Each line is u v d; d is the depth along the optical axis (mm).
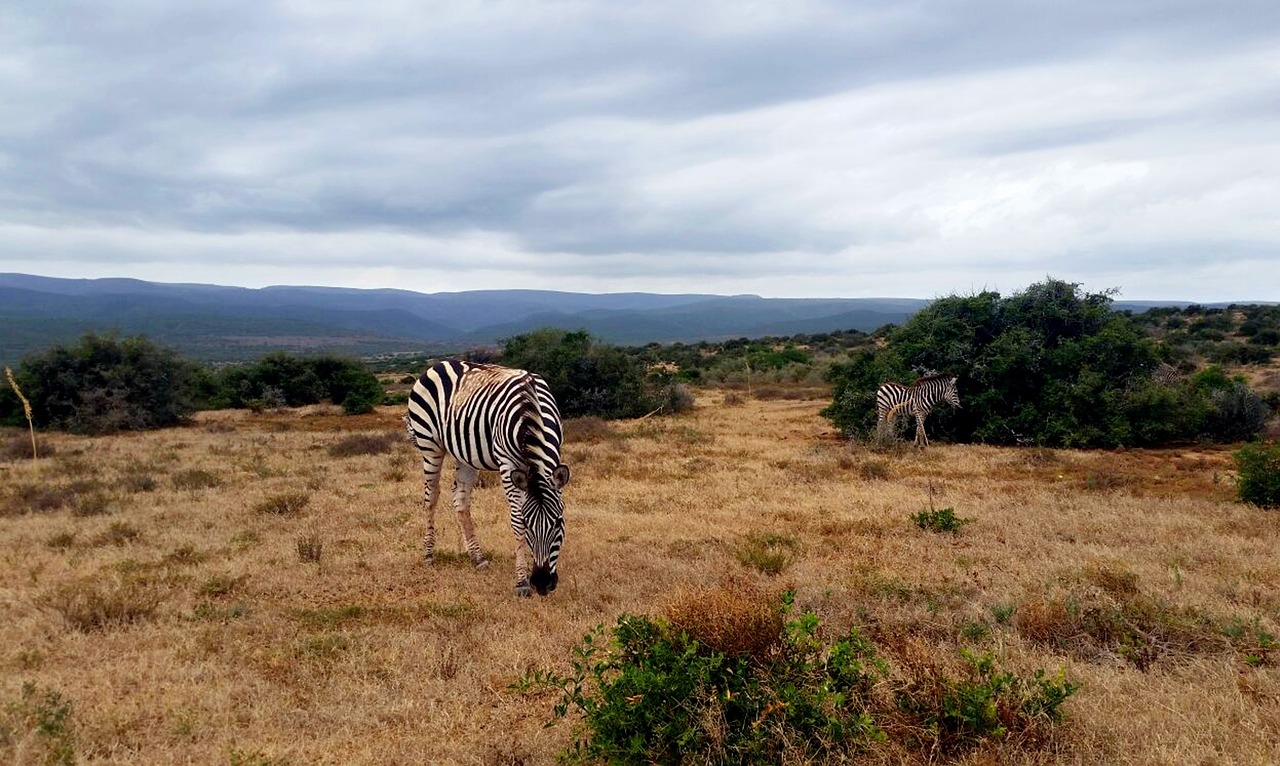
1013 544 7895
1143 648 5176
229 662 5230
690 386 31641
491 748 4078
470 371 7582
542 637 5602
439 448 7719
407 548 8195
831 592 6328
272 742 4160
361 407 25453
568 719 4383
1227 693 4465
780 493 10672
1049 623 5473
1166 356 20188
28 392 20594
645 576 6930
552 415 6648
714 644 4219
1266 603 6043
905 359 17641
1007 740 3889
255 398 27797
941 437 16906
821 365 34469
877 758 3799
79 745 4039
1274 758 3740
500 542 8430
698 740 3701
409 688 4824
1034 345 16312
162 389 21734
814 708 3838
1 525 9125
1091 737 3963
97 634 5707
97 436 19312
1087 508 9445
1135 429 15039
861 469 12414
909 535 8320
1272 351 30172
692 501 10188
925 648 4648
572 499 10352
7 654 5297
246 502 10305
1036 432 15547
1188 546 7629
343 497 10750
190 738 4203
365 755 3994
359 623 6055
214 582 6840
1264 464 9719
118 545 8266
